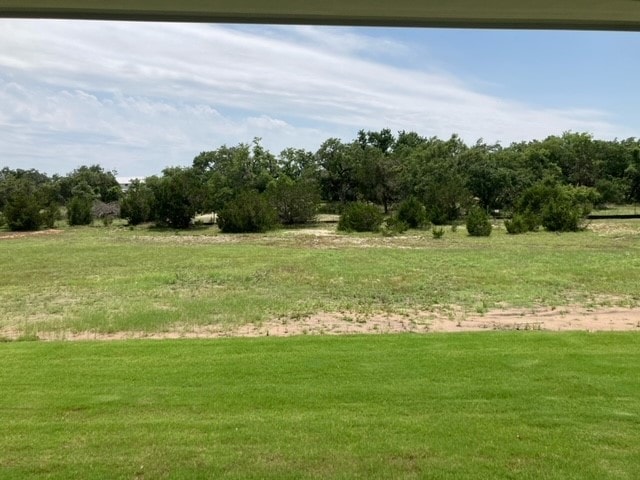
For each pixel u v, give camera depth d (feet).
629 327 27.55
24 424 13.47
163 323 29.27
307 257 63.93
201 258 64.08
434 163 138.31
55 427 13.29
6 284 46.01
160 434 12.86
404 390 15.67
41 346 21.48
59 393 15.65
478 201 133.90
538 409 14.20
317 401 14.90
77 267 57.00
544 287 41.91
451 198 118.32
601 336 22.31
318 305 34.58
